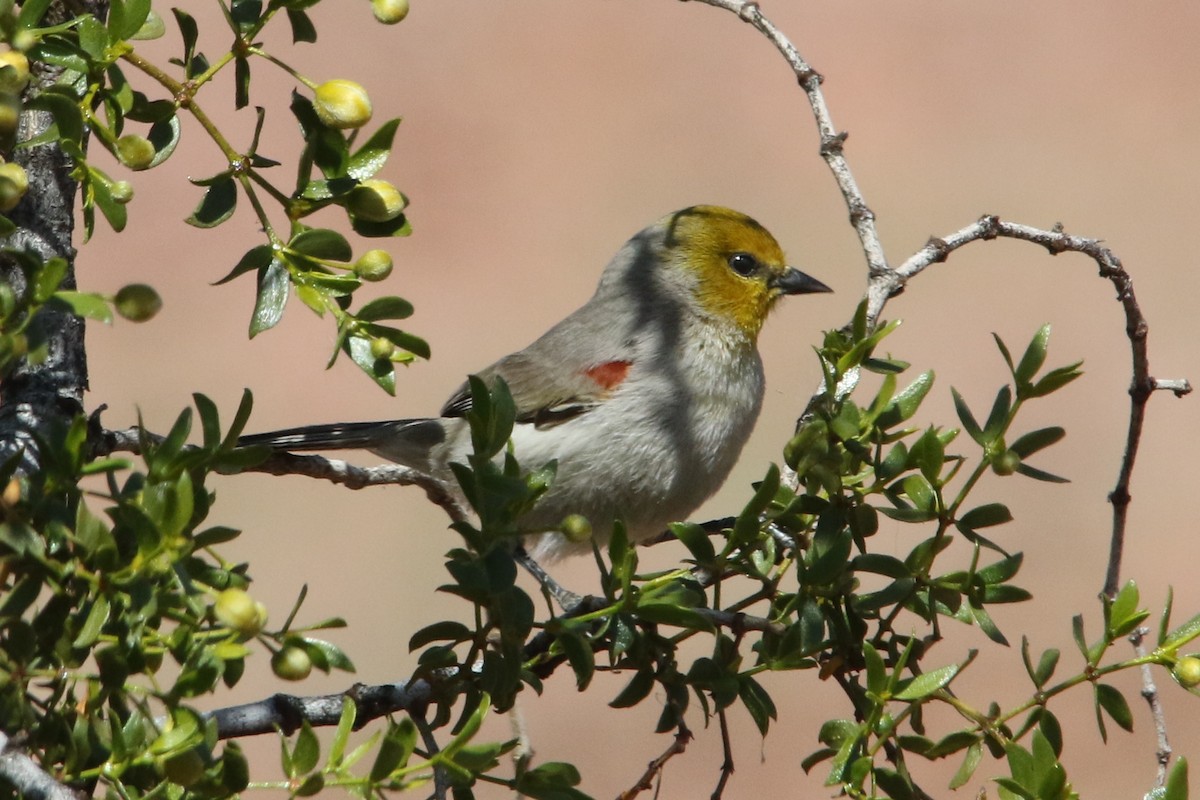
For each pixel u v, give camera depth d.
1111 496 7.34
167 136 5.32
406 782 4.53
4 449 5.37
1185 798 5.34
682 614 5.42
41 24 5.62
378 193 5.48
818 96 7.94
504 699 5.32
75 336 5.86
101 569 4.07
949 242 7.74
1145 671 6.68
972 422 6.18
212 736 4.25
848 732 5.74
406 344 5.59
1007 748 5.55
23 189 4.34
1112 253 7.55
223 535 4.20
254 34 5.25
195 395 4.43
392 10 5.23
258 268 5.47
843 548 6.00
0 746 4.07
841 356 6.79
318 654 4.38
